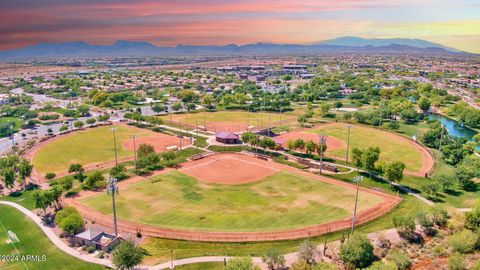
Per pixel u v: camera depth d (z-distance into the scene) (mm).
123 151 187500
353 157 151750
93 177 137000
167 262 90188
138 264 87438
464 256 90750
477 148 192125
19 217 116062
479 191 133750
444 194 132000
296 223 110000
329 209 119312
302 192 133750
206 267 88250
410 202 124875
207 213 116812
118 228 107062
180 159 172125
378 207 120688
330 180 145500
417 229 106312
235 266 79188
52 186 127750
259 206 121938
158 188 137625
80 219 102562
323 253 94062
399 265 86375
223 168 161500
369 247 89000
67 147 195500
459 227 102938
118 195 130625
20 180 141625
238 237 102062
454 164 165375
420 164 164000
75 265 89125
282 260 86125
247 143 197875
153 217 114125
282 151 186000
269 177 149875
